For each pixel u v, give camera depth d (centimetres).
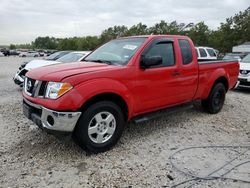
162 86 505
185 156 430
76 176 364
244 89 1134
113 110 434
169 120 612
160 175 370
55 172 374
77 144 425
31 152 432
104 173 373
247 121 623
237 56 1792
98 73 416
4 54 7038
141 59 471
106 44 568
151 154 434
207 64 618
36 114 422
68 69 429
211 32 5378
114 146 458
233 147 470
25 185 343
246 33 4794
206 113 676
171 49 532
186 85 559
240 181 357
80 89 392
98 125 423
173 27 6091
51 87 395
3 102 756
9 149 442
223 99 693
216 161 414
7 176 362
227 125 590
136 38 528
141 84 468
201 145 476
